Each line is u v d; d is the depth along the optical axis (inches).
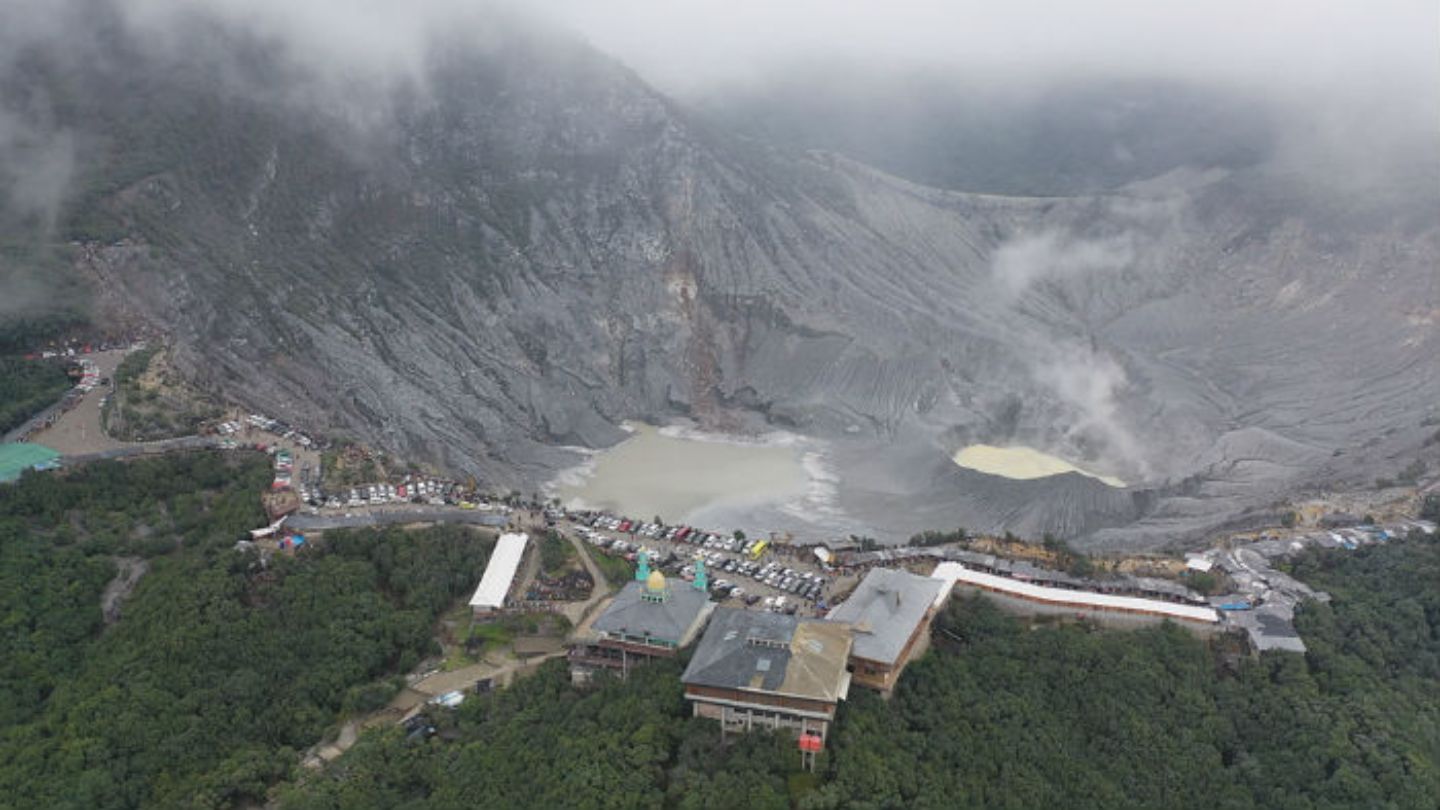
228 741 5123.0
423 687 5541.3
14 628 5679.1
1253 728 5364.2
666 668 5098.4
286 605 5861.2
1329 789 4995.1
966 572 6422.2
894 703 5049.2
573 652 5536.4
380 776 4896.7
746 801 4333.2
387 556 6378.0
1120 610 6033.5
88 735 5044.3
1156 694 5433.1
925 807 4471.0
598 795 4471.0
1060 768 4953.3
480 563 6496.1
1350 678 5620.1
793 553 7209.6
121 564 6294.3
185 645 5457.7
